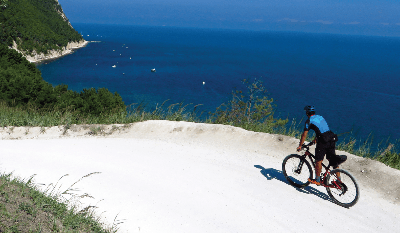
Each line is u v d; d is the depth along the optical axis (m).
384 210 5.45
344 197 5.60
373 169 6.75
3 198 4.15
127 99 88.56
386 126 73.94
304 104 95.19
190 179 6.40
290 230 4.74
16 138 9.55
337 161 5.61
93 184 5.91
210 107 80.12
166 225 4.70
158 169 6.87
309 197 5.86
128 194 5.62
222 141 8.95
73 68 142.75
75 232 4.00
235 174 6.73
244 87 118.31
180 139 9.29
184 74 147.38
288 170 6.45
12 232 3.40
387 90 135.12
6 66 37.94
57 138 9.60
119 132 10.09
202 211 5.18
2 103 15.99
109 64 165.62
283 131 9.77
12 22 148.88
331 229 4.82
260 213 5.20
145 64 177.00
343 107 95.50
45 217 4.05
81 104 17.20
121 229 4.51
